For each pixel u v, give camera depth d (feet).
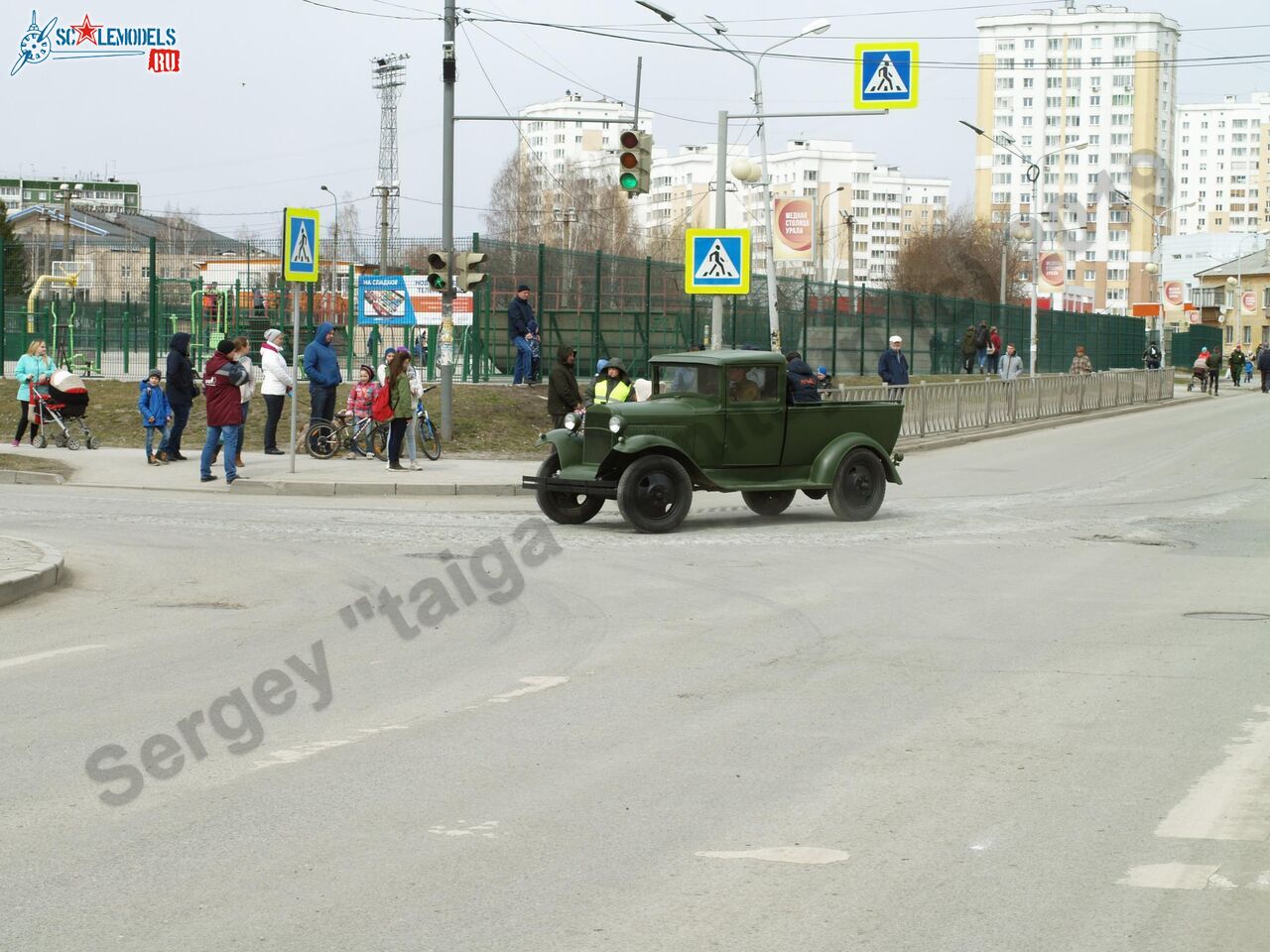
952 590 41.73
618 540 53.11
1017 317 201.05
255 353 115.24
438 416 93.35
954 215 316.60
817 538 54.13
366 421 84.84
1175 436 114.11
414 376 82.64
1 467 76.74
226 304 120.47
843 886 17.26
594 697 27.61
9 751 23.43
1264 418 137.90
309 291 117.19
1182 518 61.98
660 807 20.43
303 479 71.82
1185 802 20.74
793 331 144.66
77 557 46.85
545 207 320.91
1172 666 30.78
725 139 86.84
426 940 15.56
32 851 18.48
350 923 16.02
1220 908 16.58
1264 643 33.63
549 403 81.97
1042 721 25.77
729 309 129.59
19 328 124.77
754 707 26.81
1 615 36.60
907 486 76.33
